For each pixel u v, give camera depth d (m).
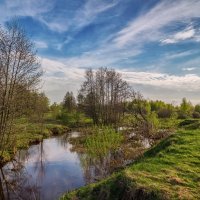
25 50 25.91
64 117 72.88
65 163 24.66
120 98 64.00
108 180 11.28
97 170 20.28
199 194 8.94
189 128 21.39
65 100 84.06
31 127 44.34
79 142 36.25
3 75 24.64
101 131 27.67
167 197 8.83
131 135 32.56
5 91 24.73
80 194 11.36
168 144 16.19
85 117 78.62
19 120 29.09
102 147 23.25
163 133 26.64
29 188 17.75
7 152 27.53
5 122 25.28
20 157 27.95
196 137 16.66
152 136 27.41
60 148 33.88
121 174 11.03
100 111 69.81
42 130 47.09
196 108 84.00
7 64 24.83
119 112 62.97
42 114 46.47
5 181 19.64
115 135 24.88
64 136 47.75
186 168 11.24
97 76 72.50
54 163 24.84
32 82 27.09
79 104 74.06
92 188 11.30
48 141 40.84
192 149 14.02
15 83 25.52
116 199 10.05
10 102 25.12
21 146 33.06
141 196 9.44
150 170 11.30
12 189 17.78
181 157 12.88
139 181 10.09
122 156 21.53
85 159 25.44
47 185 18.19
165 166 11.73
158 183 9.88
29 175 20.95
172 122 34.75
